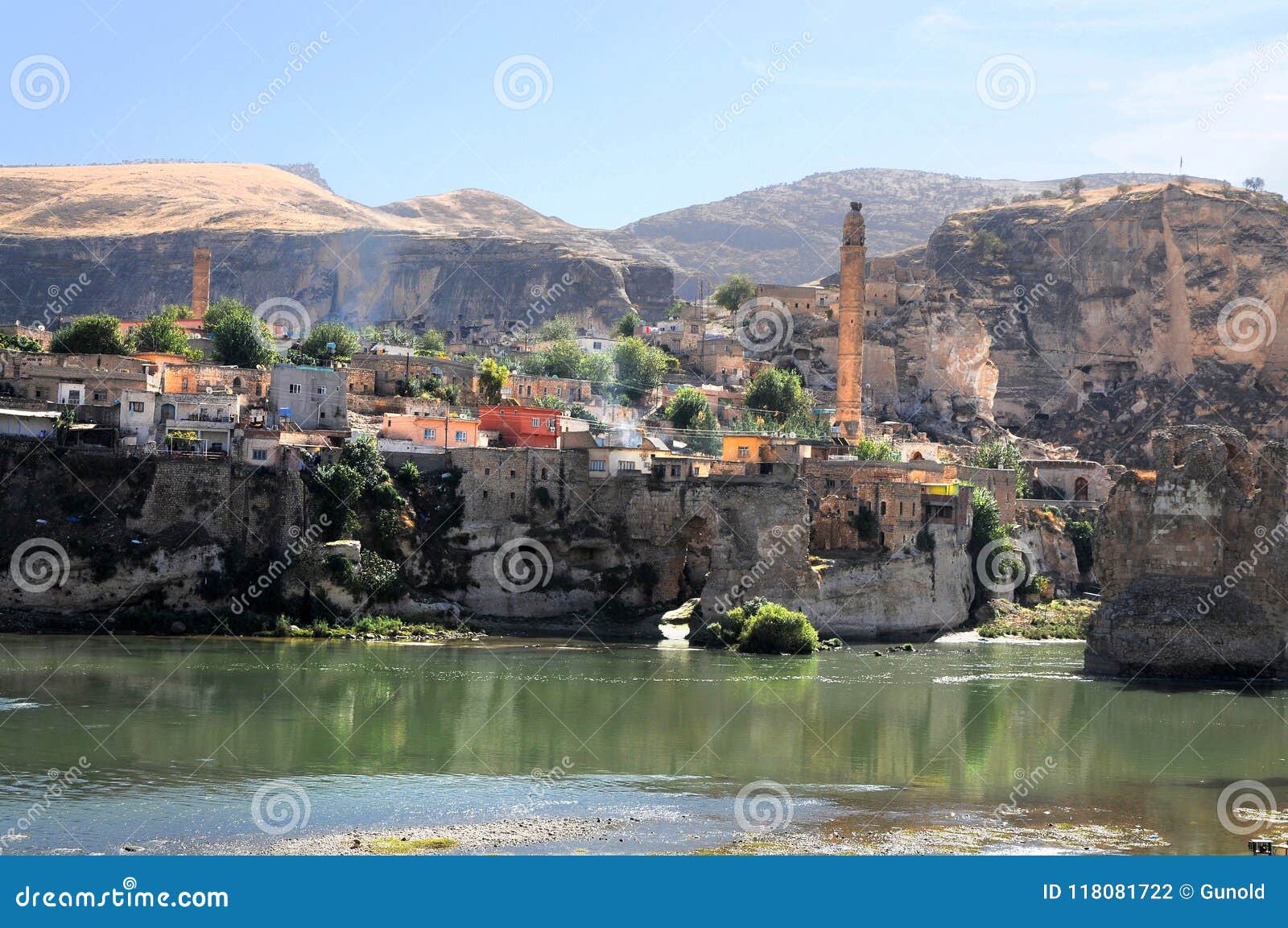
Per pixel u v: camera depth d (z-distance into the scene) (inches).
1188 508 4985.2
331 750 3326.8
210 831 2625.5
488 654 5068.9
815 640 5418.3
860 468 6732.3
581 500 6117.1
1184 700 4402.1
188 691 4015.8
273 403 6363.2
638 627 5856.3
